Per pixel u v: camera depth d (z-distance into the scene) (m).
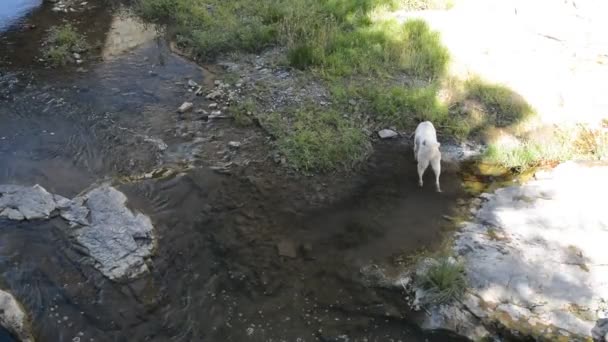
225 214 7.55
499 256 6.82
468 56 11.04
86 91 9.96
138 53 11.24
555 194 7.80
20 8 12.70
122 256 6.70
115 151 8.59
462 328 6.05
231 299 6.38
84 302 6.24
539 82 10.31
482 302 6.24
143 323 6.08
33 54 10.94
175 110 9.62
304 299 6.41
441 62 10.63
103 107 9.58
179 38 11.60
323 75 10.30
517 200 7.75
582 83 10.33
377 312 6.27
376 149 8.87
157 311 6.21
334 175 8.34
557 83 10.31
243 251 7.00
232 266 6.79
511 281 6.46
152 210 7.51
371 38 11.34
